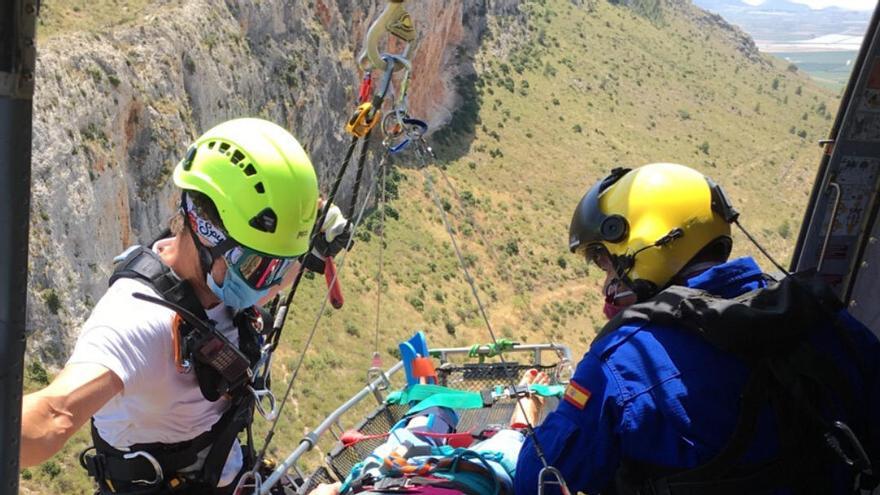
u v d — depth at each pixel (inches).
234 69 2193.7
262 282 138.3
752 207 4658.0
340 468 191.6
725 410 119.0
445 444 191.2
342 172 149.9
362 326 2217.0
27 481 1136.2
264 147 136.6
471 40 4185.5
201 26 2084.2
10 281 81.0
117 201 1686.8
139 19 1905.8
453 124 3826.3
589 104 4766.2
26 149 79.8
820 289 123.8
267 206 134.0
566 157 4065.0
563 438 127.5
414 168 3147.1
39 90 1508.4
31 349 1398.9
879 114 156.3
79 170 1557.6
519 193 3619.6
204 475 140.7
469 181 3528.5
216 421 140.0
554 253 3267.7
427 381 218.5
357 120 144.8
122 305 129.5
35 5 77.5
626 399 121.6
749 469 117.6
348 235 161.8
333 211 169.8
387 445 179.5
